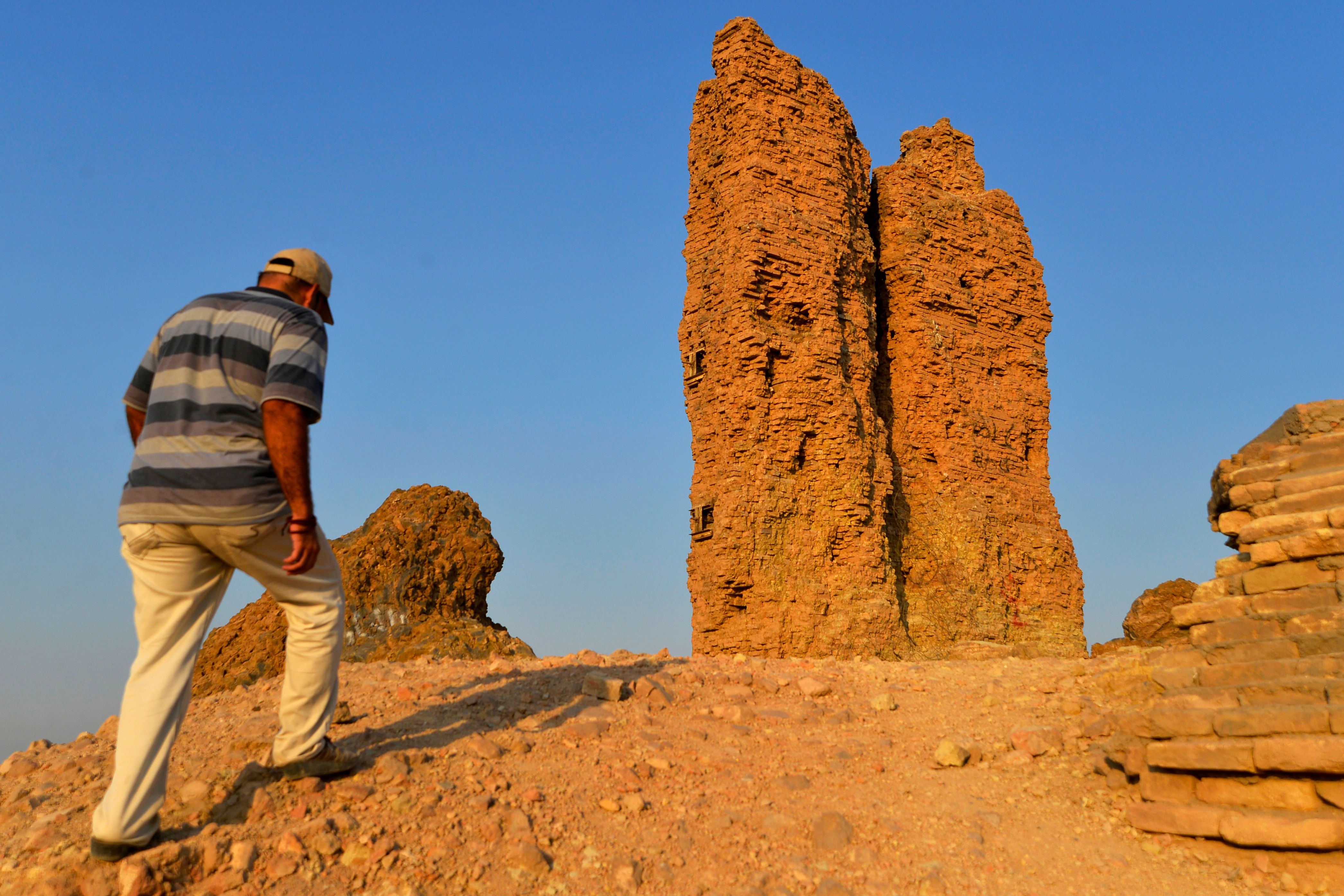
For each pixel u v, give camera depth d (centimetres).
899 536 2462
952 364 2672
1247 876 488
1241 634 647
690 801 561
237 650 1691
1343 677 563
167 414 435
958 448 2614
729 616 2083
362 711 669
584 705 728
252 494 436
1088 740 672
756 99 2394
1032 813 570
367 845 459
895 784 616
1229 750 529
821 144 2433
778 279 2253
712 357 2258
